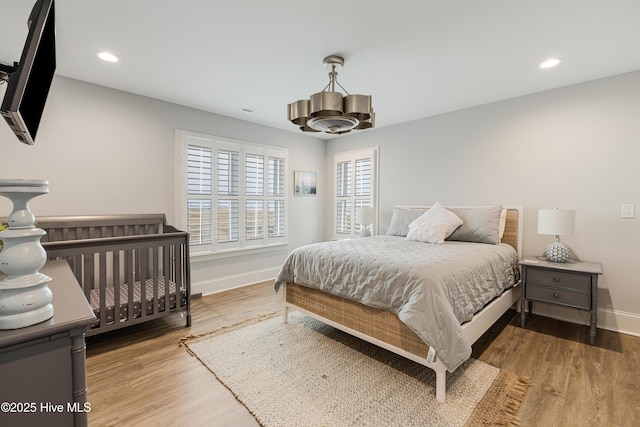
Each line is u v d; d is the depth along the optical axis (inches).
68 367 32.6
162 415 64.5
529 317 123.0
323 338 101.6
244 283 167.3
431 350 68.3
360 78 112.0
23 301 30.5
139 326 111.2
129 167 127.0
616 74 107.4
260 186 174.2
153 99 133.3
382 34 83.0
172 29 80.7
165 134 137.0
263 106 144.3
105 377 78.5
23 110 37.0
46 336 30.9
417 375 79.6
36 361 30.5
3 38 84.4
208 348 94.0
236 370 81.8
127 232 123.9
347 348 94.5
